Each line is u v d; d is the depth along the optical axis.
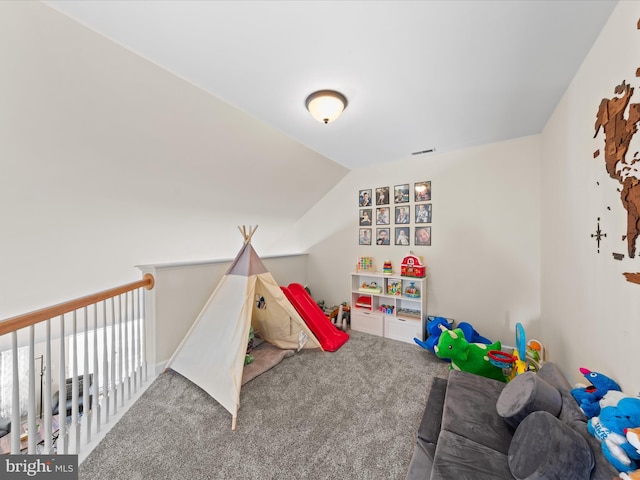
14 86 1.39
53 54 1.36
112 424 1.81
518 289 2.71
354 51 1.42
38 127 1.59
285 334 3.02
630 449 0.87
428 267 3.25
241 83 1.70
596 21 1.23
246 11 1.14
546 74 1.62
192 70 1.56
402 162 3.41
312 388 2.22
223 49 1.39
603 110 1.28
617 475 0.88
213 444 1.63
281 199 3.73
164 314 2.56
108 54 1.45
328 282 4.25
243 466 1.48
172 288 2.63
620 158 1.14
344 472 1.43
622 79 1.12
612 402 1.06
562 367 1.93
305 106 1.99
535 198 2.60
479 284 2.92
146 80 1.66
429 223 3.23
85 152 1.86
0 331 1.15
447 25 1.24
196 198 2.86
